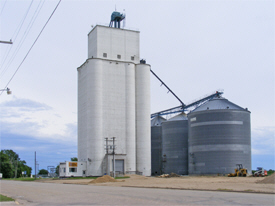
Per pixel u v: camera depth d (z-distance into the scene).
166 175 103.50
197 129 109.94
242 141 105.75
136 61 118.44
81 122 114.00
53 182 83.56
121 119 110.88
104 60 111.75
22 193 40.41
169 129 125.75
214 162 104.75
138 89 115.69
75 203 25.88
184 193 32.75
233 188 40.62
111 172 102.88
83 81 115.12
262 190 36.50
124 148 109.69
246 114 108.25
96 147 105.81
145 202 24.50
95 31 115.19
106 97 110.06
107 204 23.98
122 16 121.62
